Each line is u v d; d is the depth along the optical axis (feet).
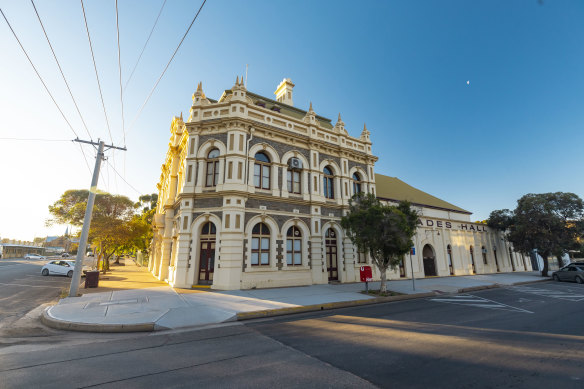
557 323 28.19
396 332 24.76
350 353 19.13
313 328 26.58
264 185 57.26
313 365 16.97
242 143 54.34
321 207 63.52
